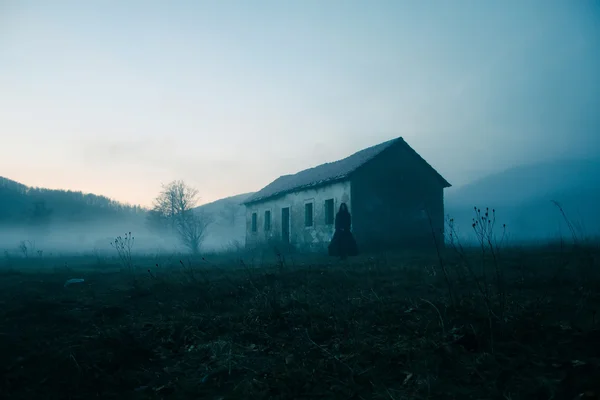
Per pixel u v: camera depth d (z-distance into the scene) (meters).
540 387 2.77
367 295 5.60
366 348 3.71
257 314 5.02
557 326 3.71
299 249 21.45
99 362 3.73
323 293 5.77
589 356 3.14
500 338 3.68
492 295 4.99
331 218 19.78
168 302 5.90
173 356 4.00
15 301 5.89
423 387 2.96
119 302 5.98
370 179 18.50
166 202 40.91
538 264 7.39
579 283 5.27
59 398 3.13
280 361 3.71
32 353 3.86
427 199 19.97
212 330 4.61
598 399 2.52
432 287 5.84
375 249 17.20
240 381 3.36
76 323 4.93
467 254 11.09
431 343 3.65
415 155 19.88
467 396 2.81
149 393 3.23
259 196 27.88
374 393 2.99
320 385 3.16
